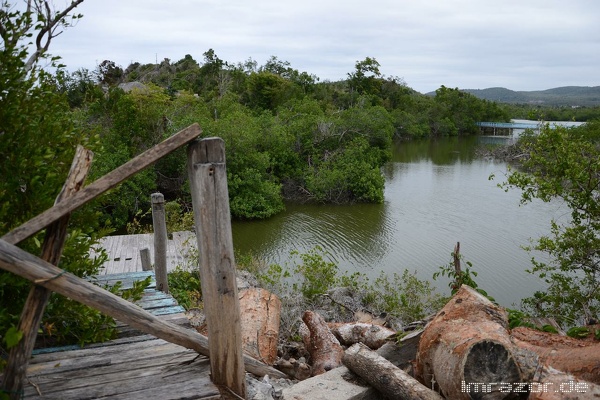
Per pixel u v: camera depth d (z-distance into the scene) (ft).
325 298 37.50
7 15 14.39
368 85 271.49
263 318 21.27
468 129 314.96
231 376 11.34
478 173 137.90
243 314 21.30
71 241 13.88
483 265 62.03
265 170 106.52
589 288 38.86
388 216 90.02
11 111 13.70
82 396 10.87
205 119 99.86
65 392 11.04
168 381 11.57
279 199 96.94
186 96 146.82
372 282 55.83
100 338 14.12
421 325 20.95
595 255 37.81
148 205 88.94
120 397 10.87
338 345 21.17
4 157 13.89
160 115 97.25
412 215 90.27
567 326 35.94
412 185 120.06
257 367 14.07
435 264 62.90
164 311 17.99
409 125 254.27
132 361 12.60
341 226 83.56
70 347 13.65
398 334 18.10
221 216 10.51
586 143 36.47
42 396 10.84
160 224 23.13
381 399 15.15
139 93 105.60
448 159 170.91
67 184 10.45
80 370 12.13
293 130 120.06
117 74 203.51
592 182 36.09
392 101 289.94
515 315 21.83
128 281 21.89
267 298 22.77
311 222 87.04
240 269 47.32
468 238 74.33
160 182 95.50
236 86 211.41
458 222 84.28
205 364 12.30
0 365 10.98
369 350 15.28
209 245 10.58
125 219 81.35
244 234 79.36
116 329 14.90
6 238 9.45
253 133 102.17
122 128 92.53
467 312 13.94
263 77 191.52
